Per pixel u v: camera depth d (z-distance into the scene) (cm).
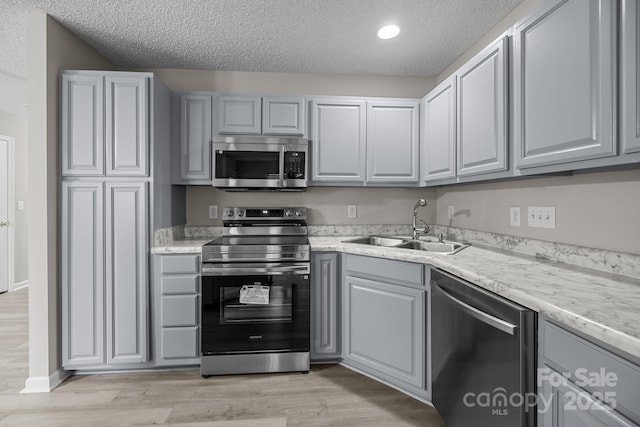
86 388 202
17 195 429
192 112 252
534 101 136
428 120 247
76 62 226
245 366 218
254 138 248
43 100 197
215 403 187
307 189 293
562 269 143
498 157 160
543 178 176
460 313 141
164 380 212
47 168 199
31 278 198
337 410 180
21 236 434
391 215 300
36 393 196
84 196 211
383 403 187
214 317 217
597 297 100
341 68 279
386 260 197
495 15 203
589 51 108
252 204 288
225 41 234
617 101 100
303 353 221
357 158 262
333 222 295
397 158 263
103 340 213
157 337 219
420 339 182
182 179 251
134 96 213
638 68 93
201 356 217
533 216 183
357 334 216
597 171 141
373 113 262
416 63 270
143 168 215
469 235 244
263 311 220
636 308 89
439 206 298
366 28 217
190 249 219
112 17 204
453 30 220
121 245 214
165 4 191
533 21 135
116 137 213
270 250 219
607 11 101
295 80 290
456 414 144
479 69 176
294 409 181
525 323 102
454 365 146
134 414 177
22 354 243
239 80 285
